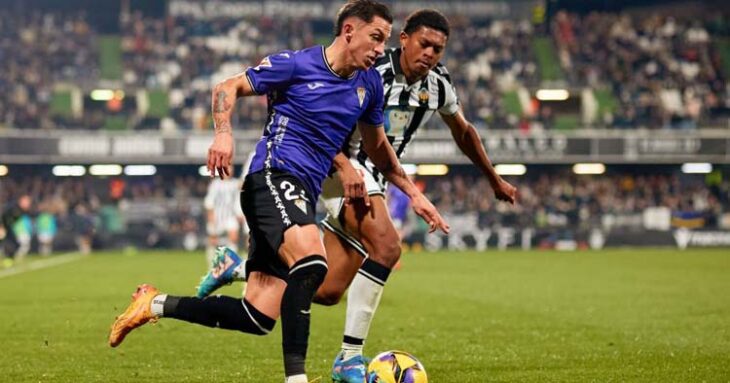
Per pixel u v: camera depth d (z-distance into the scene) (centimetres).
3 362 2275
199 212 11194
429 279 5622
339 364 1923
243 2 14425
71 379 2016
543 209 11844
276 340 2666
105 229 10988
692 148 11612
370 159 1933
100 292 4662
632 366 2181
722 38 14088
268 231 1611
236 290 4703
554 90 13162
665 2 15125
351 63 1686
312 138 1684
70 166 11831
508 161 11562
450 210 12031
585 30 14125
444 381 1967
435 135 11444
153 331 2877
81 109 12744
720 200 12281
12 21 13538
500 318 3369
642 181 12475
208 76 13150
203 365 2212
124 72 13088
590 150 11594
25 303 4028
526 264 7400
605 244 11338
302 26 14325
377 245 1928
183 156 11244
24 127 11812
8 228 8069
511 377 2020
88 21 14688
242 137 11381
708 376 2027
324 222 2031
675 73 13200
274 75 1666
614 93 13088
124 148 11188
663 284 5188
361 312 1916
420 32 2002
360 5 1673
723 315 3481
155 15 14712
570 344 2619
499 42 13738
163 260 8306
